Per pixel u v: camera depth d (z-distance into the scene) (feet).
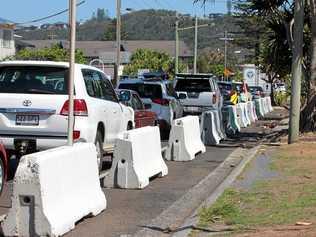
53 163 25.94
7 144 38.37
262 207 30.76
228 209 30.19
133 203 33.65
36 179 24.79
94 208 29.91
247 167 44.93
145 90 70.28
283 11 73.61
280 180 38.86
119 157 37.93
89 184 30.17
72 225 26.96
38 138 38.11
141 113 58.44
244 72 177.78
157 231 27.55
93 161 30.81
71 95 32.63
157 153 43.09
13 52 211.20
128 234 26.84
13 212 25.03
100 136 41.75
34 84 38.65
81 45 325.83
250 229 26.30
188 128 53.47
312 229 25.67
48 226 24.86
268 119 112.06
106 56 165.89
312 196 33.12
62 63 39.14
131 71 212.64
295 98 59.93
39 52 179.93
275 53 80.48
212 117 65.16
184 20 257.96
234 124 80.12
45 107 38.04
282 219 27.89
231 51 366.63
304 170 42.73
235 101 113.19
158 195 36.11
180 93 84.89
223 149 60.80
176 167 48.03
